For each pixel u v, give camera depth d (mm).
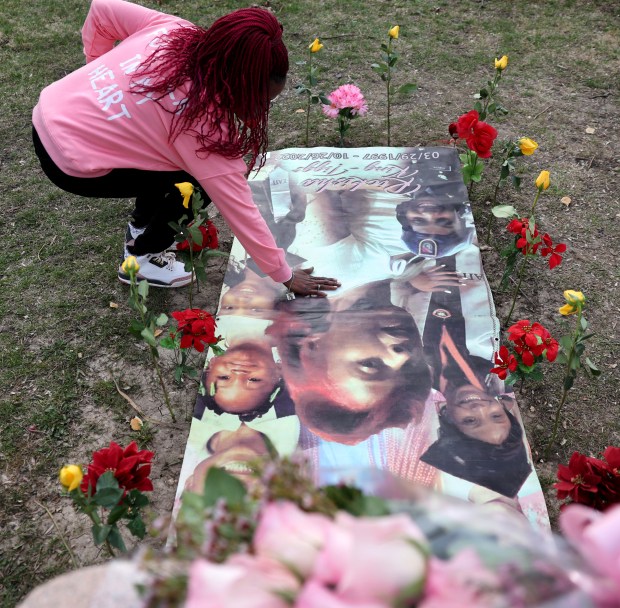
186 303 2643
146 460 1682
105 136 2141
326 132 3439
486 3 4488
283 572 652
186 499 849
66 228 2955
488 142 2580
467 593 629
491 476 1957
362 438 2055
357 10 4434
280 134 3439
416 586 618
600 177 3146
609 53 3969
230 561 684
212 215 3012
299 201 2922
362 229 2783
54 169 2268
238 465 1984
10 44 4148
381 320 2406
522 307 2586
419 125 3463
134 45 2209
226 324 2422
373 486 843
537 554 696
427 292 2508
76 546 1925
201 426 2105
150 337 1972
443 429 2076
